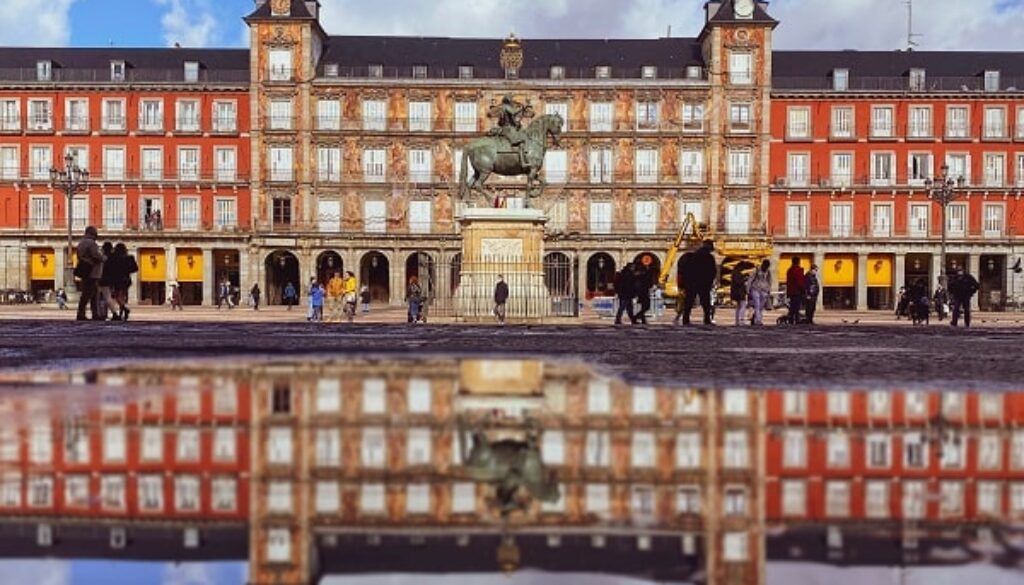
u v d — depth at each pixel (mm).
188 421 4637
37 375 7664
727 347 14375
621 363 10109
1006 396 6398
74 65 79812
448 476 3207
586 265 77000
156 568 2094
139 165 76875
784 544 2338
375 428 4391
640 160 76375
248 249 76188
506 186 74938
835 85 77625
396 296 75938
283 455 3604
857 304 76875
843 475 3312
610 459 3598
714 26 75188
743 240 69250
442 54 79000
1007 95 76312
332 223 75938
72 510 2672
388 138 75812
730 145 76062
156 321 28250
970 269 77062
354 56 78500
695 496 2918
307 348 12797
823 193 77000
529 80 75938
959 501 2883
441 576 2020
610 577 2025
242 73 78250
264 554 2201
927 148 77000
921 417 5109
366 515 2619
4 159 76938
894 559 2203
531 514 2643
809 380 7773
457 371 8227
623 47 80688
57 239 76438
